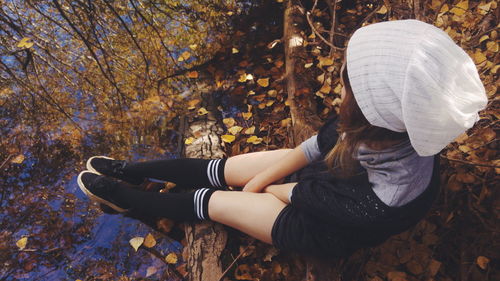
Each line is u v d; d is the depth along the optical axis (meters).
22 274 1.80
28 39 2.36
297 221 1.47
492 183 1.93
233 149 2.24
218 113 2.44
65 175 2.18
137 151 2.29
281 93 2.53
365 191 1.32
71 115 2.42
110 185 1.84
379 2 2.87
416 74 0.99
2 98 2.43
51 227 1.97
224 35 2.86
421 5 2.70
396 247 1.83
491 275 1.75
